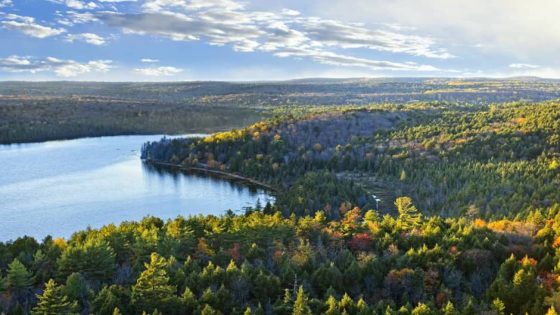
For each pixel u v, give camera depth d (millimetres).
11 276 76500
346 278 80188
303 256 88188
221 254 91562
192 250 97375
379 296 77375
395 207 162125
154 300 68250
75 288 72750
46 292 63969
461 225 108188
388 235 98625
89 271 82625
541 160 172250
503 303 68812
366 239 99500
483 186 151375
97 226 158625
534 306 65750
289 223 108938
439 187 166375
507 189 145750
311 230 104938
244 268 79875
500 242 94375
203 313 64625
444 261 85188
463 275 84938
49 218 166000
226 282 77375
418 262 85688
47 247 98500
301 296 64500
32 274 82875
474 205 140250
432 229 101500
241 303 74062
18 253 97188
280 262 86750
